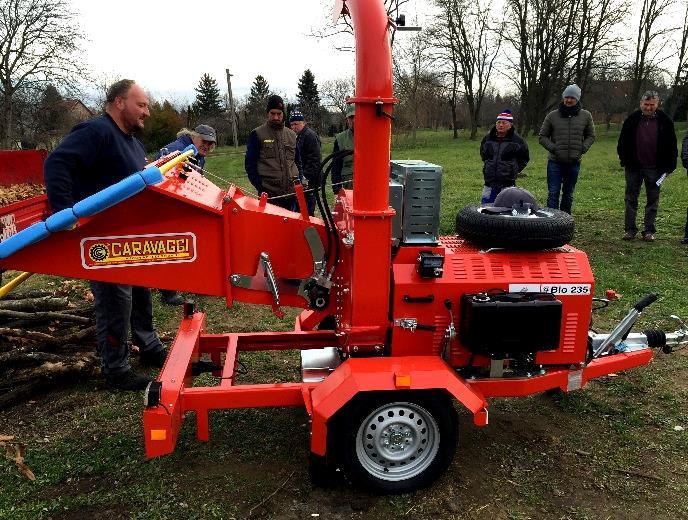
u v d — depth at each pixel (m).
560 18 39.91
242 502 3.03
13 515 2.92
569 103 7.91
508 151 6.52
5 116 27.16
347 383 2.90
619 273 6.88
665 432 3.70
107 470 3.32
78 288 6.54
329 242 3.32
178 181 3.24
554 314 3.11
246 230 3.25
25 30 26.48
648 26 40.53
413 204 3.17
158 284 3.20
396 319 3.20
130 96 3.74
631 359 3.60
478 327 3.06
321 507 3.00
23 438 3.66
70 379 4.36
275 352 4.91
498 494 3.10
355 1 2.90
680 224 9.51
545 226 3.20
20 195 7.96
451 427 3.04
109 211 3.02
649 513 2.95
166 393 3.01
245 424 3.81
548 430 3.74
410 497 3.06
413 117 38.56
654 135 7.94
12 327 4.73
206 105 55.03
